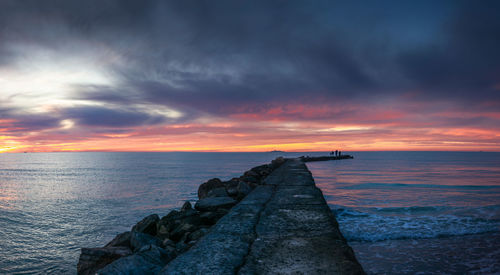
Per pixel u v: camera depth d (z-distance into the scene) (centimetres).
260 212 436
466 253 529
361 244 596
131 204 2544
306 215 415
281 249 265
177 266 224
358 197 1686
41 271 1152
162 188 3784
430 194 1858
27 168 11912
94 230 1709
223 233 321
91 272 385
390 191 2031
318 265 224
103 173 7994
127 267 253
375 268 459
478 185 2581
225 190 762
